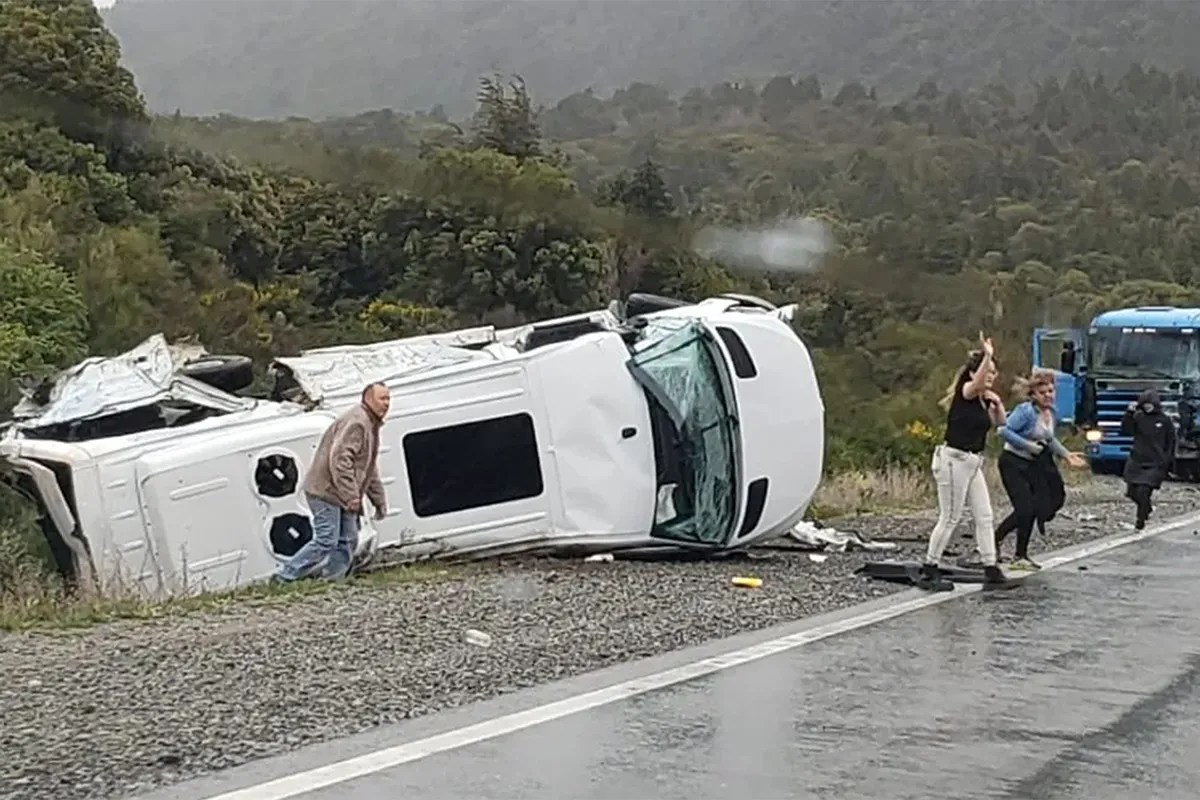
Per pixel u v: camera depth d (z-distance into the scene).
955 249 53.03
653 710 7.74
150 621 10.51
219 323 32.88
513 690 8.21
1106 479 30.73
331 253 41.31
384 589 12.38
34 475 13.66
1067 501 23.69
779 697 8.11
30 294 26.48
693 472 15.28
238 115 57.56
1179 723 7.59
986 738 7.24
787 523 15.84
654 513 15.18
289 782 6.22
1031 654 9.55
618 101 109.31
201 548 13.48
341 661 8.89
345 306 40.38
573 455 15.04
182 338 29.03
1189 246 78.81
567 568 14.39
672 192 45.59
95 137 38.16
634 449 15.21
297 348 34.03
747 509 15.30
